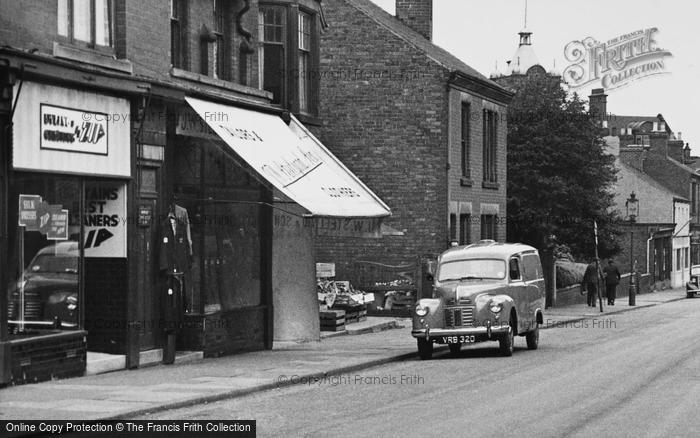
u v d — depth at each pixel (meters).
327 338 28.12
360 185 25.20
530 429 12.82
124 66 18.88
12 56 15.57
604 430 12.77
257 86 24.98
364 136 36.34
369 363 21.67
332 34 36.38
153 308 20.05
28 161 16.39
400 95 36.19
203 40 22.59
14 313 16.27
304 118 27.81
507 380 18.59
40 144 16.67
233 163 23.30
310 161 24.34
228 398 16.09
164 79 20.44
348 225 25.22
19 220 16.30
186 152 21.38
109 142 18.52
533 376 19.27
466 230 39.06
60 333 17.33
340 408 14.93
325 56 36.47
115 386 16.61
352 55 36.34
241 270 23.84
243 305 23.91
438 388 17.45
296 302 25.28
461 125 38.06
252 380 17.86
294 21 26.80
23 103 16.25
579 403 15.34
